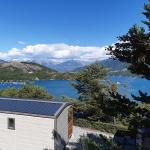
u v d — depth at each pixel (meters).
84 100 44.66
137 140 14.24
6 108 28.89
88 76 44.53
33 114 26.94
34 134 27.25
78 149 29.44
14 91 55.44
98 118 42.47
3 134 28.75
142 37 11.20
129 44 11.52
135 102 12.24
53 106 28.98
